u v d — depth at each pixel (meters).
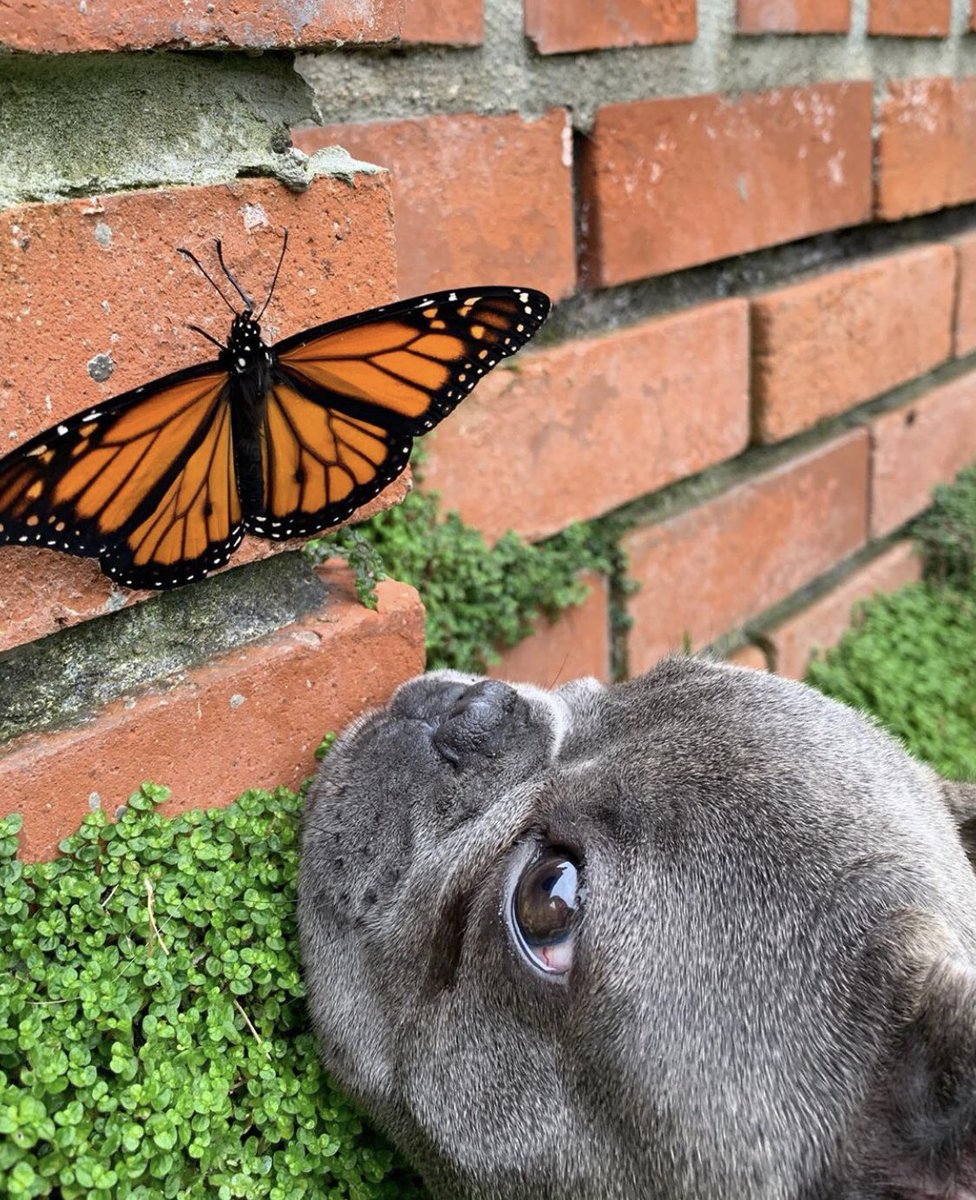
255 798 0.24
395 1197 0.23
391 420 0.21
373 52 0.29
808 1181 0.19
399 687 0.25
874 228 0.49
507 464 0.36
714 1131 0.19
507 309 0.20
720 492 0.44
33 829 0.21
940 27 0.47
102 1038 0.20
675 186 0.38
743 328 0.42
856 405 0.49
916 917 0.20
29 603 0.20
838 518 0.50
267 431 0.20
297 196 0.22
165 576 0.20
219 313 0.21
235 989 0.22
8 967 0.20
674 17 0.36
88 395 0.20
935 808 0.24
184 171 0.21
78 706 0.22
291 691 0.25
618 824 0.21
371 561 0.26
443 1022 0.21
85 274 0.19
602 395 0.38
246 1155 0.21
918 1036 0.18
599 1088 0.20
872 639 0.49
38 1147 0.18
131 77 0.20
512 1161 0.21
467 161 0.32
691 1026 0.19
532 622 0.37
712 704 0.23
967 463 0.57
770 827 0.20
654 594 0.42
